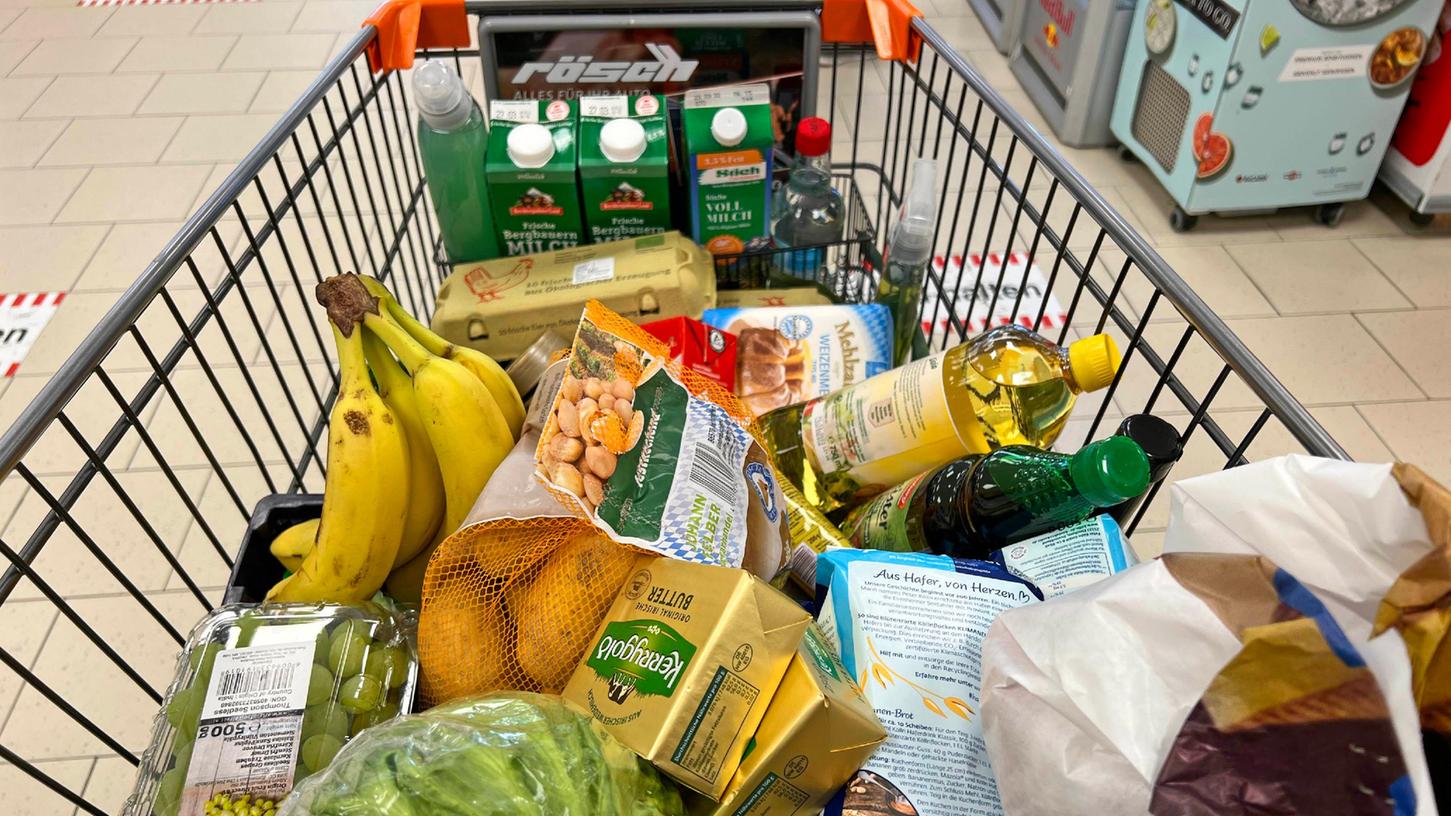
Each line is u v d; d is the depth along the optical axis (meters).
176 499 1.91
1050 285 1.14
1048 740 0.64
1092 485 0.79
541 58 1.36
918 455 1.08
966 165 1.28
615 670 0.74
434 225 2.04
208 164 2.82
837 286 1.60
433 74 1.22
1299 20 2.29
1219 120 2.45
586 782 0.65
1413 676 0.54
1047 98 3.12
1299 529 0.60
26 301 2.38
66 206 2.68
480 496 0.87
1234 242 2.65
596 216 1.30
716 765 0.69
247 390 2.11
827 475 1.17
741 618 0.70
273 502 1.13
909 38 1.33
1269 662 0.58
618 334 0.91
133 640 1.70
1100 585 0.67
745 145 1.27
